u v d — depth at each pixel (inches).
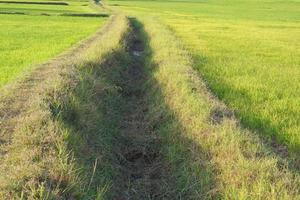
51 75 494.6
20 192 235.9
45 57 764.6
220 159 308.5
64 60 634.8
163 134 401.7
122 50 775.1
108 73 598.2
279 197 247.8
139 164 367.2
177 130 387.9
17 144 303.6
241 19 2492.6
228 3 4532.5
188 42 1154.0
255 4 4350.4
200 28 1679.4
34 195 232.2
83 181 269.7
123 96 572.4
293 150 359.9
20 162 271.0
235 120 385.7
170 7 3718.0
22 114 373.7
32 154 280.5
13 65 681.6
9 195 231.9
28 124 331.0
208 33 1470.2
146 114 480.7
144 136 415.5
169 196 302.8
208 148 332.5
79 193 252.7
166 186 315.3
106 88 509.0
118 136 412.2
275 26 1942.7
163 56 737.6
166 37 1018.1
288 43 1229.1
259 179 267.0
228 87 575.5
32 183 243.3
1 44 989.8
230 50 1011.9
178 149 358.9
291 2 4675.2
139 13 2456.9
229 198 264.7
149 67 709.3
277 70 717.3
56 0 4188.0
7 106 397.7
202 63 775.1
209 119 380.2
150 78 615.2
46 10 2615.7
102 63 606.5
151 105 498.0
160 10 3193.9
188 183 302.4
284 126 414.0
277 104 486.3
